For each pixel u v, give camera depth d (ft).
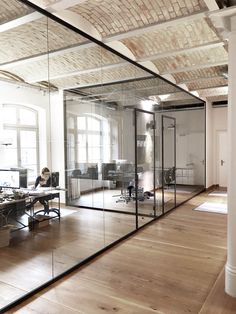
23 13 8.98
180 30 11.95
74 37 11.00
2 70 9.57
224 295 8.38
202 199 23.84
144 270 10.20
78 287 9.05
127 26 11.09
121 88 15.71
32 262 10.39
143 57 14.15
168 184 19.90
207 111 28.22
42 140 11.44
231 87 8.54
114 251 12.12
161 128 19.07
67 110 13.08
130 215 15.72
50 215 11.94
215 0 8.95
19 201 10.34
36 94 11.01
